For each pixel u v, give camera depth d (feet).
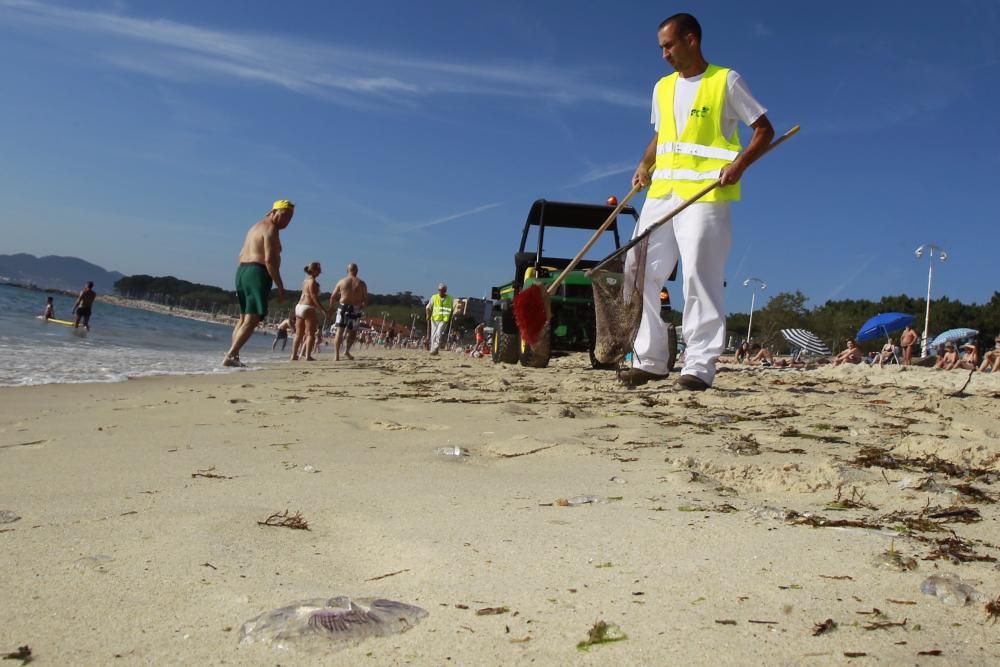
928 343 93.25
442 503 8.65
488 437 13.98
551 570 6.21
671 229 20.39
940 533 7.45
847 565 6.33
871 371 49.98
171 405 18.66
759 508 8.32
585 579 5.98
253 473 10.34
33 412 16.65
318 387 25.17
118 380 25.91
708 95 19.25
